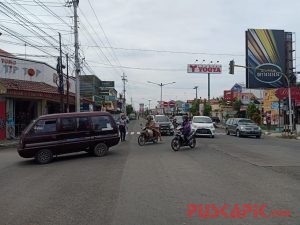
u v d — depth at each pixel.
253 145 25.91
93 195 10.43
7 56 33.78
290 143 29.42
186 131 22.30
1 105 31.48
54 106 42.75
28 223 8.02
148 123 26.66
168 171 14.23
